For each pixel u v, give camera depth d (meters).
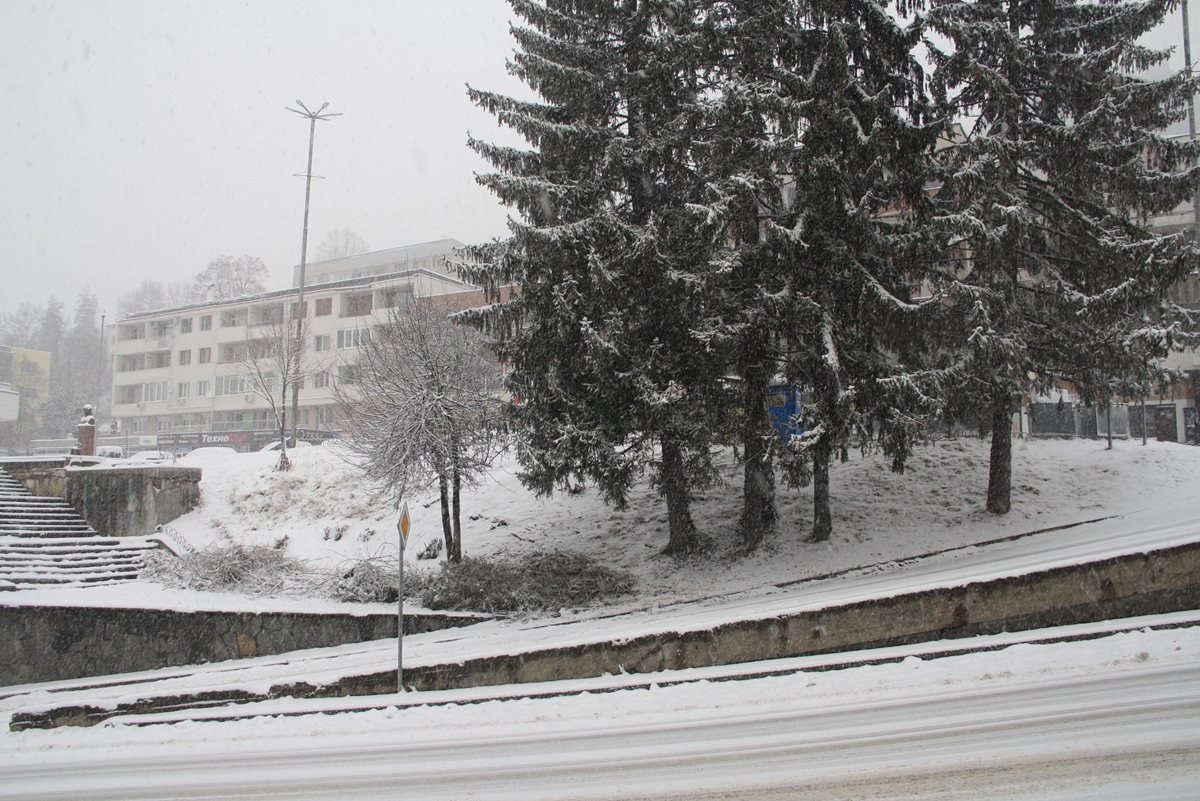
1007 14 16.23
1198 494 16.94
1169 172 15.72
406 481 16.91
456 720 8.33
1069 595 9.80
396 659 12.18
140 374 61.59
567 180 15.89
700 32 15.34
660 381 14.80
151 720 9.07
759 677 8.88
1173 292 28.05
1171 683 7.33
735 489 20.02
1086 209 16.67
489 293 16.41
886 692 7.92
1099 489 17.89
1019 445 21.42
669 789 5.97
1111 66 15.20
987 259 14.77
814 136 14.88
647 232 14.26
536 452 15.27
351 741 7.90
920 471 19.75
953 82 16.48
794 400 17.78
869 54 15.31
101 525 19.92
